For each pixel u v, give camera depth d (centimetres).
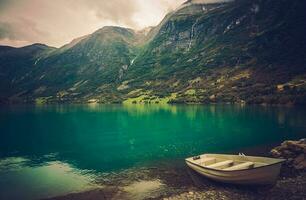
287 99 16112
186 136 7338
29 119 13400
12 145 6944
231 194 3028
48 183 3769
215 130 8088
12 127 10350
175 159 4862
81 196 3206
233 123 9350
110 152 5850
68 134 8594
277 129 7619
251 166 3098
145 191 3269
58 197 3203
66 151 6156
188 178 3672
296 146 4228
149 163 4659
